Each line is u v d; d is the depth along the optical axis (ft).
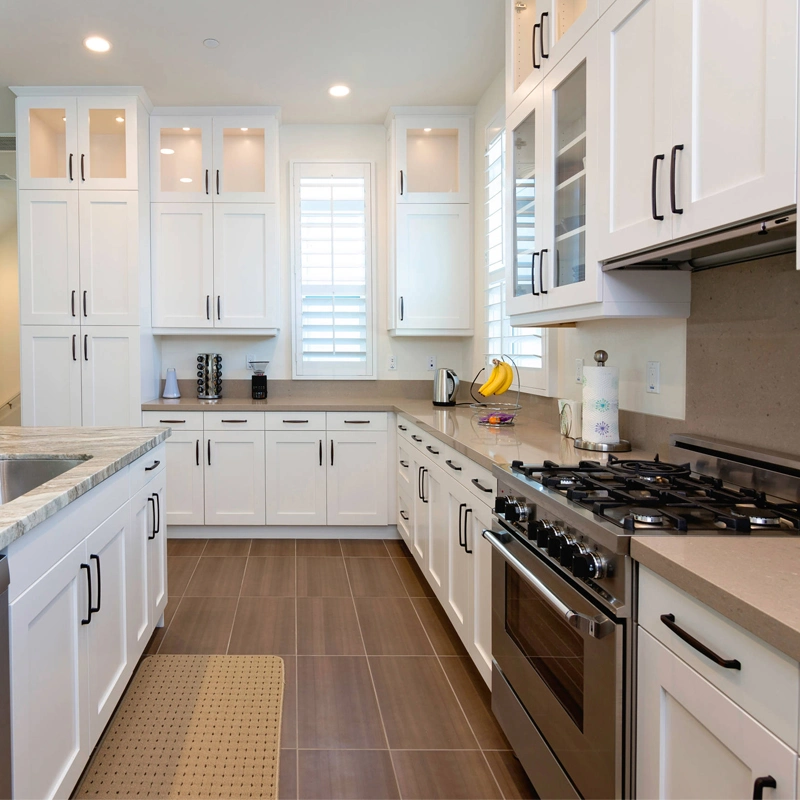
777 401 4.69
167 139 13.84
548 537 4.51
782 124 3.25
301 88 12.45
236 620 9.11
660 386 6.40
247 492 13.05
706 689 2.91
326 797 5.42
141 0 9.30
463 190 13.56
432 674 7.57
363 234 14.29
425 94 12.78
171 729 6.39
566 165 6.40
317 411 13.00
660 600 3.34
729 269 5.24
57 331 12.76
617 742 3.65
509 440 7.55
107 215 12.69
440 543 8.68
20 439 7.68
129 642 6.69
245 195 13.48
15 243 20.12
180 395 14.56
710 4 3.87
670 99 4.33
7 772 3.71
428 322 13.66
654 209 4.39
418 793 5.49
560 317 6.76
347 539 13.38
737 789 2.71
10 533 3.66
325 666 7.75
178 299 13.51
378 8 9.55
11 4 9.39
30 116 12.61
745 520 3.66
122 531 6.45
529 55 7.70
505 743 6.22
